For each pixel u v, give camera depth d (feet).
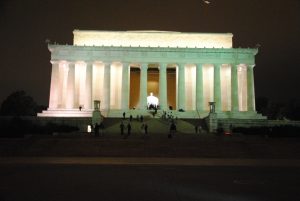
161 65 302.66
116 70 315.78
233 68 304.91
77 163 115.55
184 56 304.30
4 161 120.67
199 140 163.94
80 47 301.43
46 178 81.92
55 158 133.80
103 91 301.63
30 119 245.45
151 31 321.93
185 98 306.96
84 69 309.83
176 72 317.42
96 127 184.14
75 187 70.64
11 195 62.18
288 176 87.56
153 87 347.77
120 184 74.49
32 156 141.59
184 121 253.85
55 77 299.99
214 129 235.61
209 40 320.50
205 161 126.11
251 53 305.73
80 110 284.20
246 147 153.48
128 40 318.45
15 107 352.49
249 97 303.89
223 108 313.94
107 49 302.66
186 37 319.88
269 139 168.55
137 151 148.56
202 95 301.22
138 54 303.27
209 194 64.28
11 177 83.20
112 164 113.39
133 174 89.81
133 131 223.30
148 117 273.33
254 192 66.54
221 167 106.83
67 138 168.25
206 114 289.53
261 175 89.15
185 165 112.37
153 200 59.06
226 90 315.58
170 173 92.22
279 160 130.93
